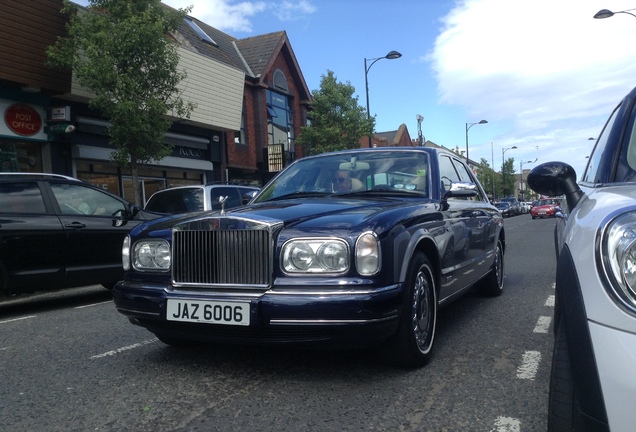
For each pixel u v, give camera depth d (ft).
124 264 12.94
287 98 87.92
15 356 14.85
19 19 39.99
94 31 39.60
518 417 9.68
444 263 13.92
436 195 14.74
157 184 59.93
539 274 27.76
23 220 21.29
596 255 5.79
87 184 24.13
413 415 9.87
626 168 8.17
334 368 12.60
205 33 78.59
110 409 10.60
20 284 21.16
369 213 11.51
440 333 15.74
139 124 39.29
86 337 16.78
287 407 10.39
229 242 11.22
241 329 10.92
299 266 10.76
